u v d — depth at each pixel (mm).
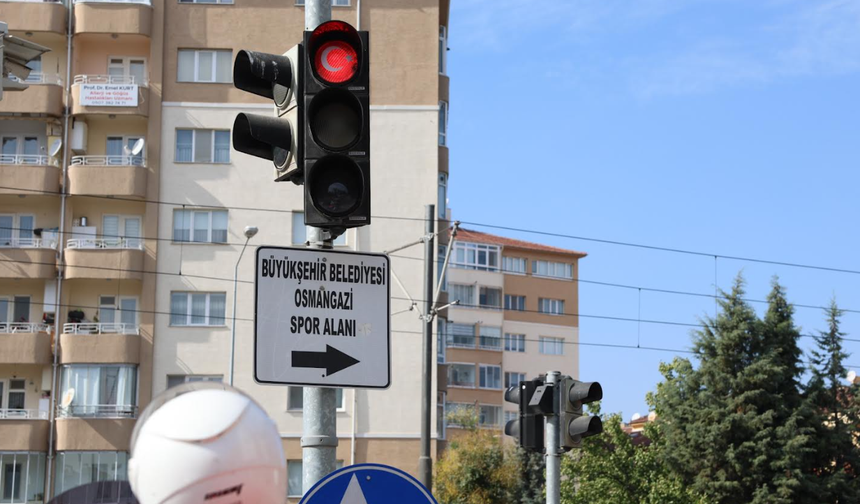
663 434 43812
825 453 42188
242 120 6711
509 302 78000
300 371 6688
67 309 39469
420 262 40719
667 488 36188
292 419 38750
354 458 39219
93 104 39688
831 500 41625
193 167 40344
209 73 40812
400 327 40281
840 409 43625
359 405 39531
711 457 41875
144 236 39875
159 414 2822
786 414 42156
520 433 13352
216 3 41000
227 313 39656
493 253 77750
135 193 39438
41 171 39250
